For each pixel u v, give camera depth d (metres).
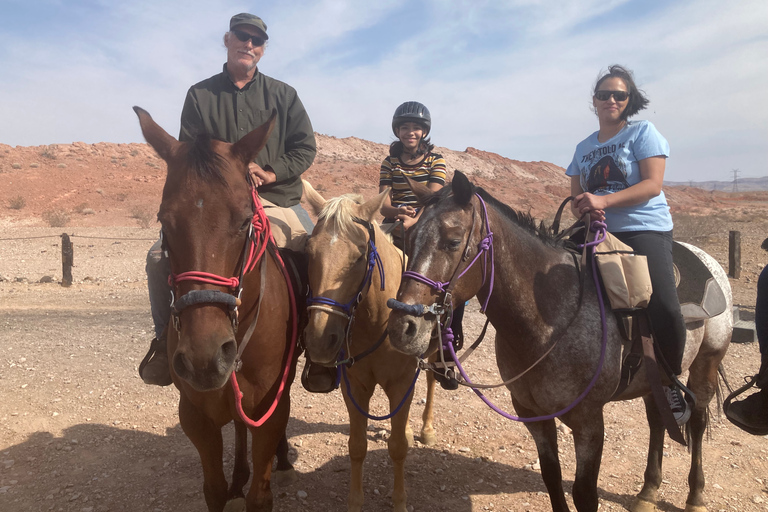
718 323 3.67
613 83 3.35
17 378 6.15
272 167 3.48
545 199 66.88
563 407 2.90
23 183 39.47
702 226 22.89
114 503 3.77
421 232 2.65
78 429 4.93
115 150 54.72
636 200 3.13
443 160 4.48
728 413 3.34
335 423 5.29
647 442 4.85
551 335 2.87
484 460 4.53
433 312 2.54
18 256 16.89
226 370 2.21
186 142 2.51
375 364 3.54
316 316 2.91
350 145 88.12
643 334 2.98
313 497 3.92
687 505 3.77
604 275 2.95
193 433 2.76
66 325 8.69
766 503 3.84
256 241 2.69
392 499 3.70
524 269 2.91
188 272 2.20
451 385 3.19
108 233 24.05
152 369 3.16
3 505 3.72
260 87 3.80
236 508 3.69
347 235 3.01
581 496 2.84
